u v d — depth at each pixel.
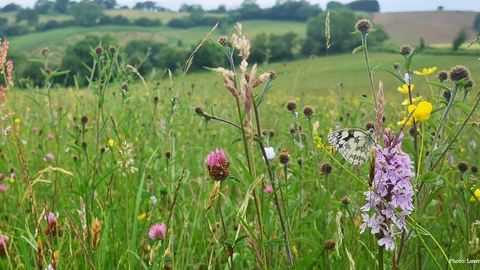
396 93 11.16
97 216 3.32
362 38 2.95
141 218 3.67
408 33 42.28
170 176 3.98
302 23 71.19
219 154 2.32
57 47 66.44
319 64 27.38
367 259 3.04
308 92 13.30
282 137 6.00
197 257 3.30
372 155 2.01
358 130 2.45
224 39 2.35
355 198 3.25
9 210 3.98
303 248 3.34
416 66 30.14
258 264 2.70
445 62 31.02
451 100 2.41
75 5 82.25
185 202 3.55
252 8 75.50
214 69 1.82
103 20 82.12
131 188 3.98
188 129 6.38
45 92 4.29
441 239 3.04
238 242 2.38
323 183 3.96
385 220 2.14
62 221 3.53
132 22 85.25
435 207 3.68
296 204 2.57
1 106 3.40
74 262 2.87
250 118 1.79
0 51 3.31
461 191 2.50
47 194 3.98
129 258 2.85
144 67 20.38
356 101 9.23
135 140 4.76
